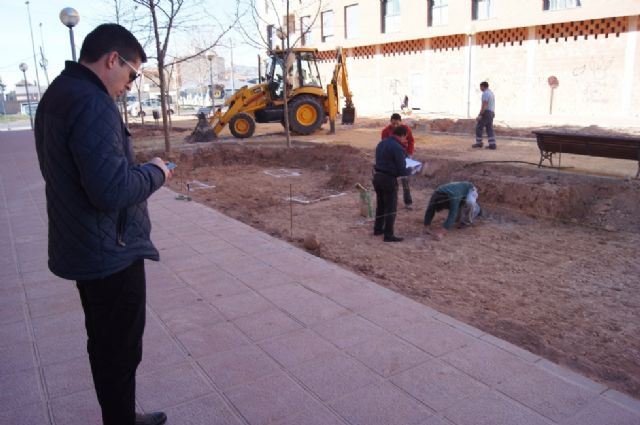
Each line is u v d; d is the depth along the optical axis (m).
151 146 17.03
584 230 7.86
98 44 2.22
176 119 35.47
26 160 15.39
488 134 13.66
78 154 2.09
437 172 11.12
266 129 23.50
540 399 3.17
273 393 3.27
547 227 8.07
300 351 3.78
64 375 3.54
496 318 4.77
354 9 33.03
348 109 22.28
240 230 7.09
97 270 2.27
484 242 7.37
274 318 4.32
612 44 20.92
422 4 27.98
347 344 3.87
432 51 28.47
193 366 3.60
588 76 21.89
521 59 24.17
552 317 4.90
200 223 7.52
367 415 3.03
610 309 5.10
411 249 7.05
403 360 3.63
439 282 5.81
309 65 19.44
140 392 3.30
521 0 23.27
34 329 4.23
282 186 11.52
